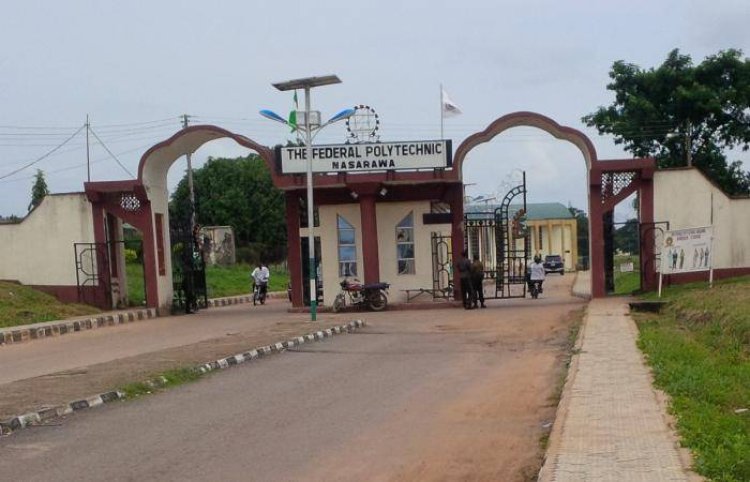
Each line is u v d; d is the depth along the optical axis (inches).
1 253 1036.5
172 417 361.4
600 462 241.6
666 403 327.3
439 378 465.7
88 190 996.6
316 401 398.0
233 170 2401.6
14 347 700.0
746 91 1311.5
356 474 269.9
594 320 685.3
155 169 1034.1
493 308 949.2
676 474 225.1
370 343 645.9
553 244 2640.3
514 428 333.4
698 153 1387.8
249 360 547.2
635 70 1401.3
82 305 991.0
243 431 332.2
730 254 942.4
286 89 836.0
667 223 941.8
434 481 262.4
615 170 945.5
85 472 273.0
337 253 1027.3
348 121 1004.6
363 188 981.2
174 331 801.6
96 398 390.0
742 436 262.4
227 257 2005.4
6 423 334.0
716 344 534.0
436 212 1058.1
